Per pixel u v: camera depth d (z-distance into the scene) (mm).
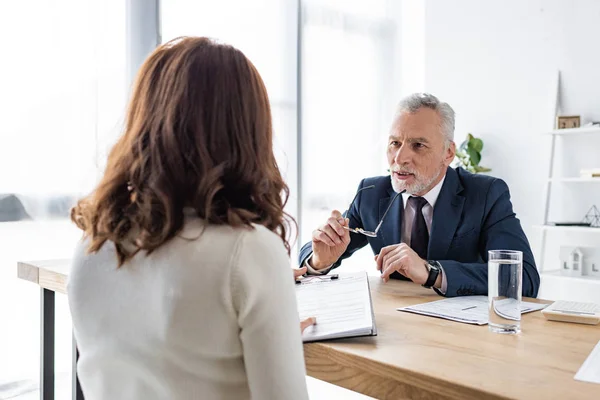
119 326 654
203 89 666
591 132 2977
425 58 3807
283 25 3531
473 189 1720
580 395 680
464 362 816
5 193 2463
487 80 3459
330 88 3805
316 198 3738
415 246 1757
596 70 2984
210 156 658
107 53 2746
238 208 650
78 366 720
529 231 3262
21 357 2512
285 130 3568
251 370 615
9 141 2469
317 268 1562
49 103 2561
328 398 2459
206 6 3170
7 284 2477
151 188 627
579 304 1196
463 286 1331
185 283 603
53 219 2580
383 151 4062
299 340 647
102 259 678
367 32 3988
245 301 607
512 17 3338
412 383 776
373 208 1842
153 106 680
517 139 3312
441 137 1690
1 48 2443
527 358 836
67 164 2607
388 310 1185
